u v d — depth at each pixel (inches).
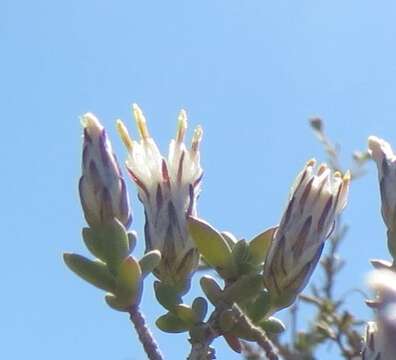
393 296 5.0
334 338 13.0
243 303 8.0
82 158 8.4
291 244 8.0
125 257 8.1
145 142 8.6
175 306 8.0
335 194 8.1
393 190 8.1
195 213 8.5
